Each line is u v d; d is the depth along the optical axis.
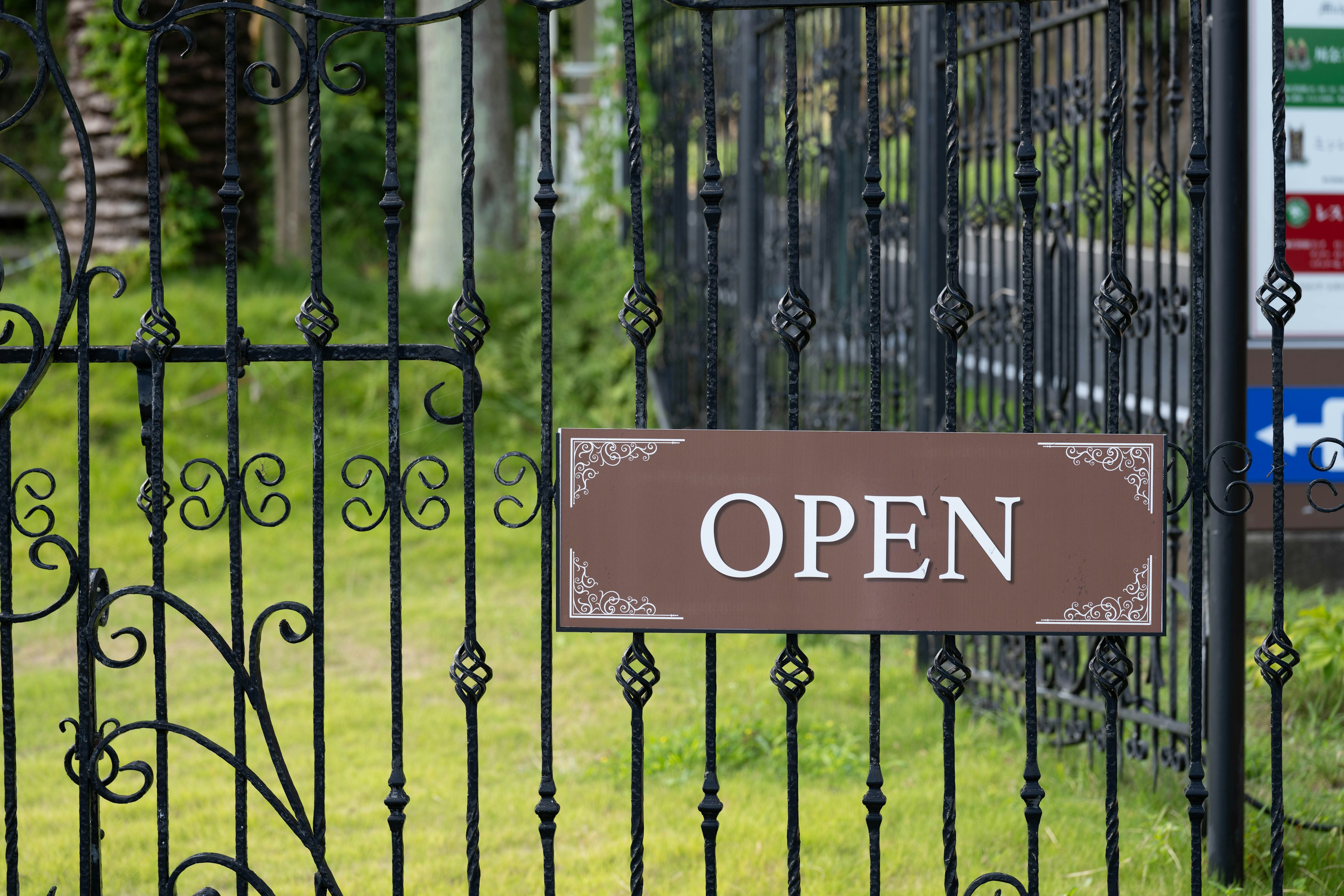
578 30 16.62
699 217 8.70
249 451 8.73
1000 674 5.30
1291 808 4.11
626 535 2.69
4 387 8.78
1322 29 4.29
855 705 5.57
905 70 6.44
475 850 2.73
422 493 8.84
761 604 2.70
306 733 5.20
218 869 3.95
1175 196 4.19
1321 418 4.45
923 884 3.75
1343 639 4.57
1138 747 4.48
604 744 5.08
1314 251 4.39
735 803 4.47
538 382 10.20
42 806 4.46
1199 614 2.83
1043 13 5.03
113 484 8.14
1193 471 2.76
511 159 12.59
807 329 2.72
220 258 10.83
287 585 7.27
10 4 16.91
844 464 2.69
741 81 7.24
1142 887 3.70
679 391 9.23
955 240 2.69
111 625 6.70
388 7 2.64
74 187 10.42
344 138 19.22
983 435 2.69
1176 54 4.10
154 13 9.99
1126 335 4.50
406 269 16.72
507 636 6.59
